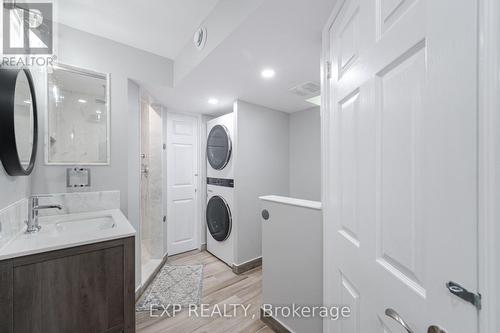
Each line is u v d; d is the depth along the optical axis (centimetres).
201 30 156
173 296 204
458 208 42
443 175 45
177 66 205
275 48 141
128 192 196
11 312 93
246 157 261
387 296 65
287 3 102
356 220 84
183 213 305
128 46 189
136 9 145
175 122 298
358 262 81
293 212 149
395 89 61
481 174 38
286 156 311
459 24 41
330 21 111
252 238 265
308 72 178
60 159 161
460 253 41
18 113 120
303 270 141
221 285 223
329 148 116
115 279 116
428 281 48
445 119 44
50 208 150
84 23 161
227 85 208
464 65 40
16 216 122
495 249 36
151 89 219
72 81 166
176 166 299
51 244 102
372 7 72
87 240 108
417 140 53
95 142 174
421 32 51
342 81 97
